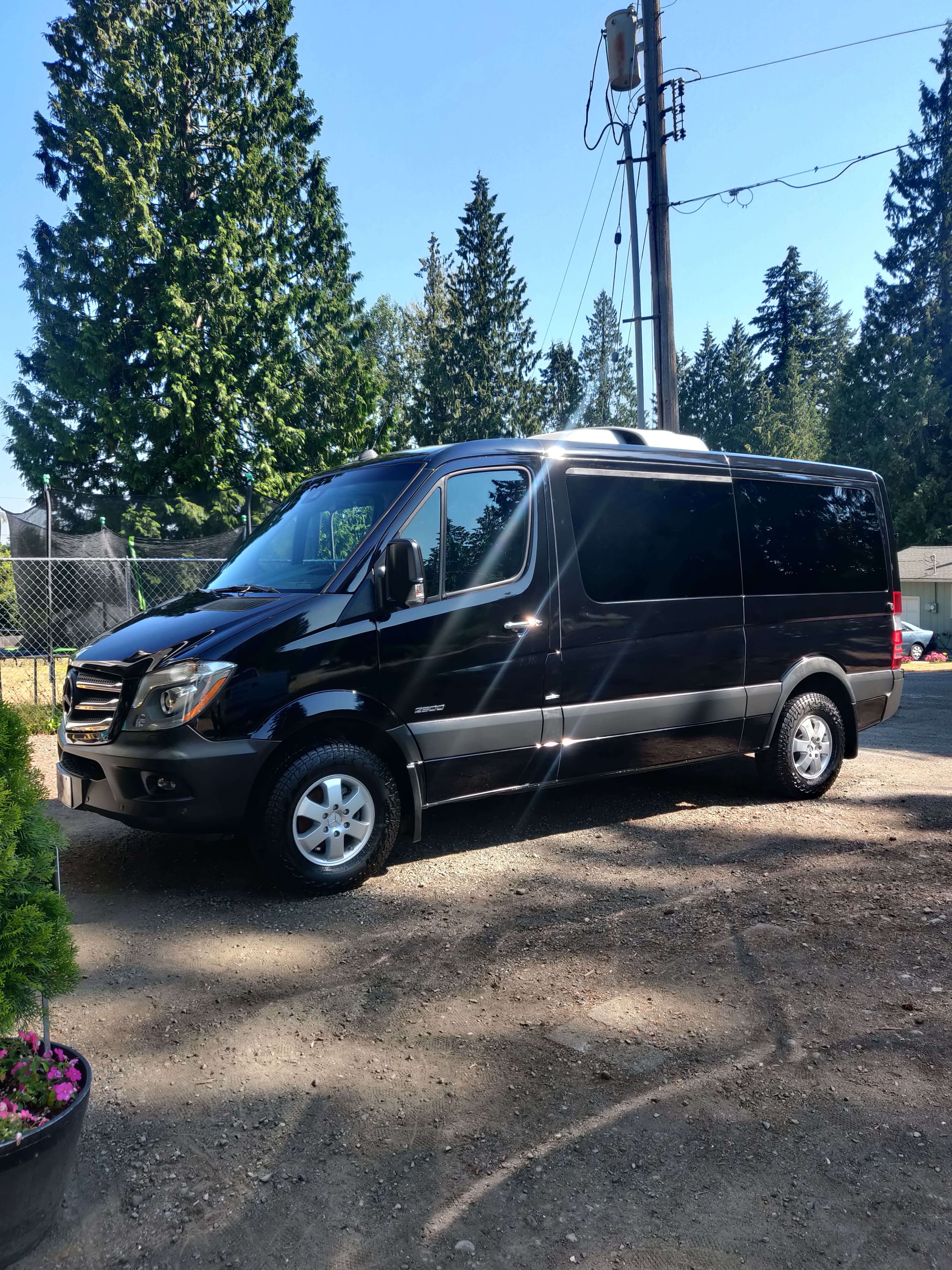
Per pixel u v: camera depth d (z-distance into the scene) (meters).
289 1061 3.02
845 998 3.39
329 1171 2.46
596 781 6.46
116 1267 2.13
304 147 28.48
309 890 4.52
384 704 4.61
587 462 5.46
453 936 4.05
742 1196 2.32
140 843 5.54
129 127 24.27
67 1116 2.07
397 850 5.38
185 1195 2.37
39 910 2.20
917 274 47.38
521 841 5.54
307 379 28.22
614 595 5.44
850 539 6.85
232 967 3.76
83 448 25.39
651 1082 2.85
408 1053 3.06
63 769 4.71
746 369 71.19
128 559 10.23
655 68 13.52
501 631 4.98
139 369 24.66
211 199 25.80
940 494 45.03
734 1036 3.13
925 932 4.01
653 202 13.70
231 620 4.44
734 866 4.99
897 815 6.11
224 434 25.28
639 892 4.59
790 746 6.40
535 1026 3.22
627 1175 2.41
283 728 4.33
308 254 28.73
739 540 6.12
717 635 5.92
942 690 15.15
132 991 3.55
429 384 48.28
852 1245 2.15
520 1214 2.28
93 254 25.09
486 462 5.07
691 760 5.89
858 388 48.69
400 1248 2.17
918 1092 2.77
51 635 10.05
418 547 4.51
